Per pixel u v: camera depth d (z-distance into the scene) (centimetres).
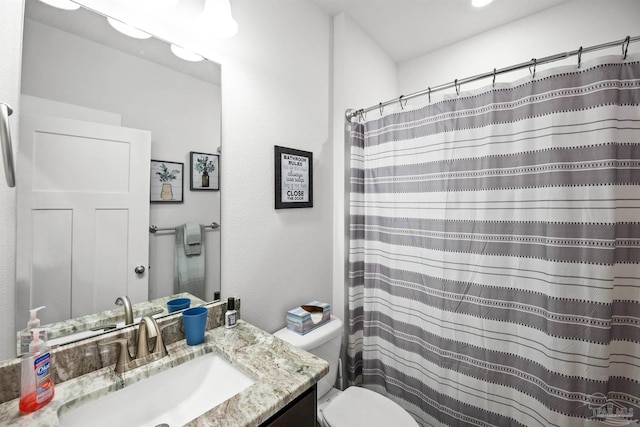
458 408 129
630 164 95
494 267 119
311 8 159
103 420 74
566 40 163
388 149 153
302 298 157
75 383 77
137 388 81
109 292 91
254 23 129
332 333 141
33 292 77
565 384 100
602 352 94
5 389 69
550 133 103
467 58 197
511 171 114
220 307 115
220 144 118
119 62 91
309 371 84
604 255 94
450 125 129
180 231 107
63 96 81
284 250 146
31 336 72
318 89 164
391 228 154
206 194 114
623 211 96
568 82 100
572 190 100
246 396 73
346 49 172
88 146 86
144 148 98
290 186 146
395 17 175
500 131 116
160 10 100
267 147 135
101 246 89
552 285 103
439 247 133
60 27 80
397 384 155
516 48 179
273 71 138
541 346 108
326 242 172
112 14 89
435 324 135
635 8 145
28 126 75
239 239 125
